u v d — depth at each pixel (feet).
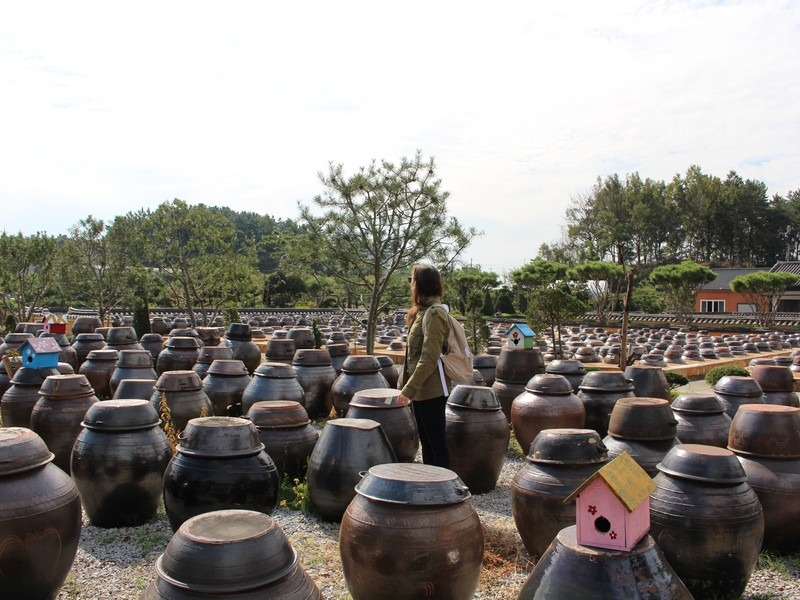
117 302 92.43
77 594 16.70
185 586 10.80
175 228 84.53
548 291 62.75
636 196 200.75
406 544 13.75
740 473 16.70
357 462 20.62
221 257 86.28
